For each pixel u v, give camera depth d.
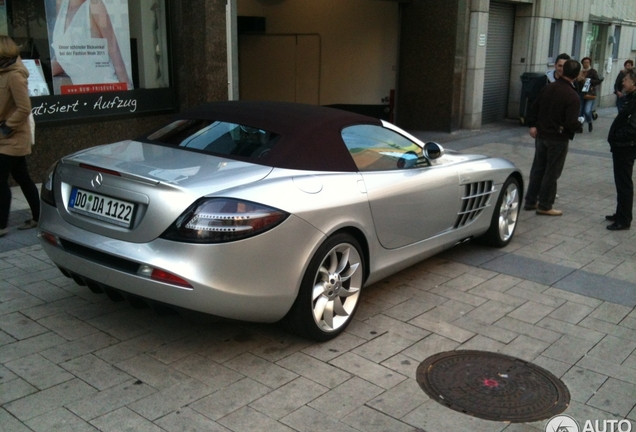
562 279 5.56
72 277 4.12
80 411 3.28
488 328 4.50
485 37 15.04
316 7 15.45
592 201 8.65
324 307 4.11
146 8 9.11
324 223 3.94
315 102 16.00
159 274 3.48
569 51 19.98
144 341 4.08
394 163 4.86
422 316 4.66
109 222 3.72
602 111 22.58
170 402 3.40
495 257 6.12
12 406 3.29
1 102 5.82
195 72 9.46
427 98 14.94
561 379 3.82
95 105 8.55
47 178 4.27
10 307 4.49
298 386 3.62
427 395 3.58
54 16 8.01
